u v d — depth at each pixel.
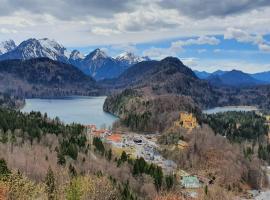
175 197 193.75
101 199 147.38
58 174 189.62
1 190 108.06
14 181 115.94
